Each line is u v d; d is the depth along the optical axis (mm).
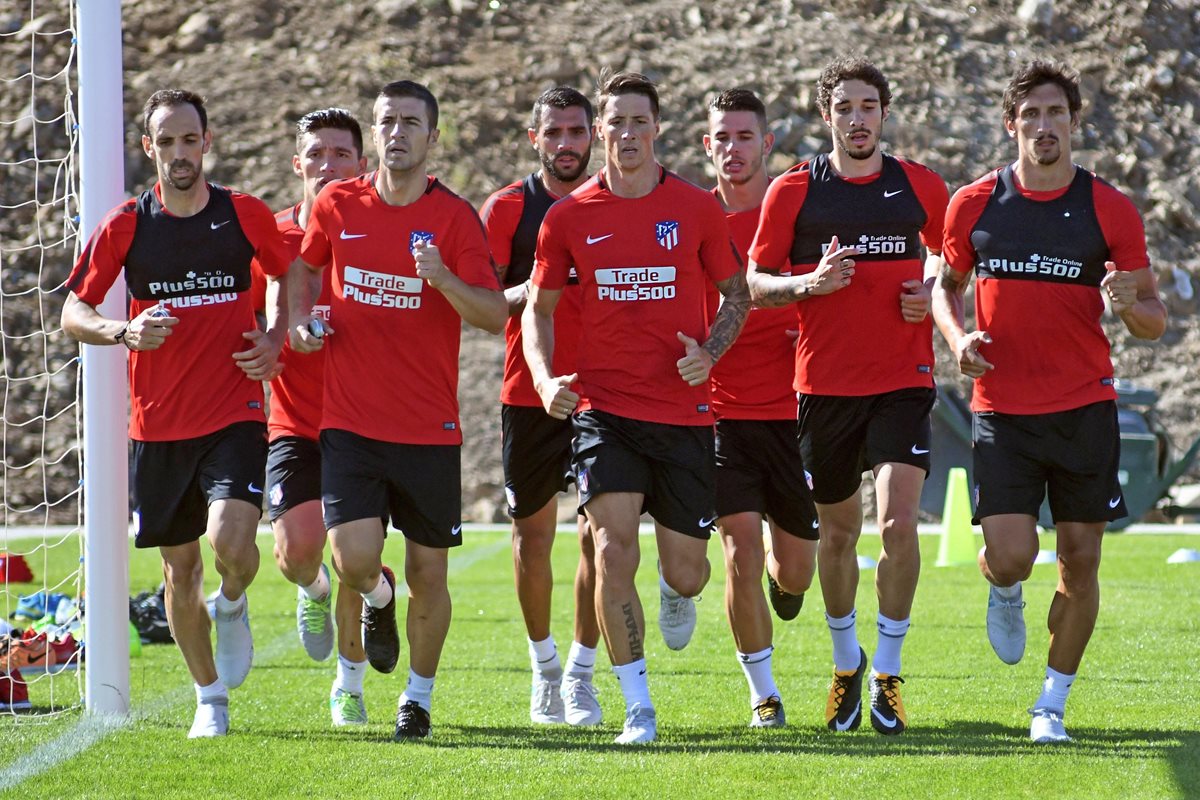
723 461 22953
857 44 115812
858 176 21922
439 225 20578
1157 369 88875
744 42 114500
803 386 22281
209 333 21031
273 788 17062
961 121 109125
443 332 20750
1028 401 20484
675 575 20922
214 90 108000
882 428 21609
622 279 20562
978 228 20844
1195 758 18281
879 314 21797
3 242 90875
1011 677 26281
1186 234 101875
